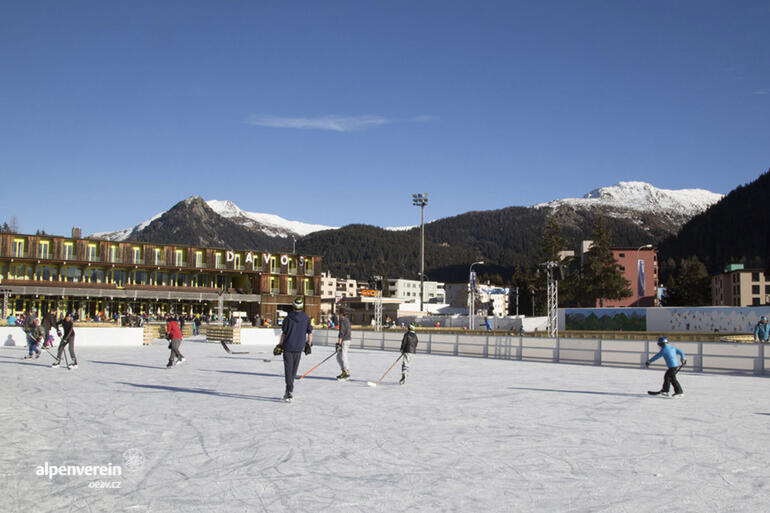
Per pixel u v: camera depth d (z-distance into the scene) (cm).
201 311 9206
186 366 2080
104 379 1593
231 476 658
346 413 1082
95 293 8075
